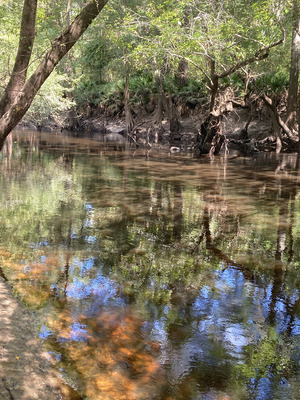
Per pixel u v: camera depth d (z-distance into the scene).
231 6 17.62
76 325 3.82
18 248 5.76
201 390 3.02
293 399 2.96
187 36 16.52
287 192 10.92
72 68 38.66
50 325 3.77
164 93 31.95
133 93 37.41
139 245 6.21
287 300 4.56
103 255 5.71
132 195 9.84
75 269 5.15
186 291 4.70
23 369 3.04
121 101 38.41
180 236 6.73
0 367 3.00
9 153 18.33
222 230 7.12
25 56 6.48
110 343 3.56
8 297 4.18
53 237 6.35
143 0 22.03
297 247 6.33
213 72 20.45
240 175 14.12
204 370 3.25
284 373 3.26
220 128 21.48
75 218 7.52
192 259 5.73
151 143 28.03
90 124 40.12
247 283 4.98
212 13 17.05
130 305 4.30
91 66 38.78
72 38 6.45
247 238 6.71
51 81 21.28
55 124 40.16
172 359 3.38
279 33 17.48
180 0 17.39
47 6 12.59
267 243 6.50
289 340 3.75
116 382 3.05
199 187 11.37
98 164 15.87
